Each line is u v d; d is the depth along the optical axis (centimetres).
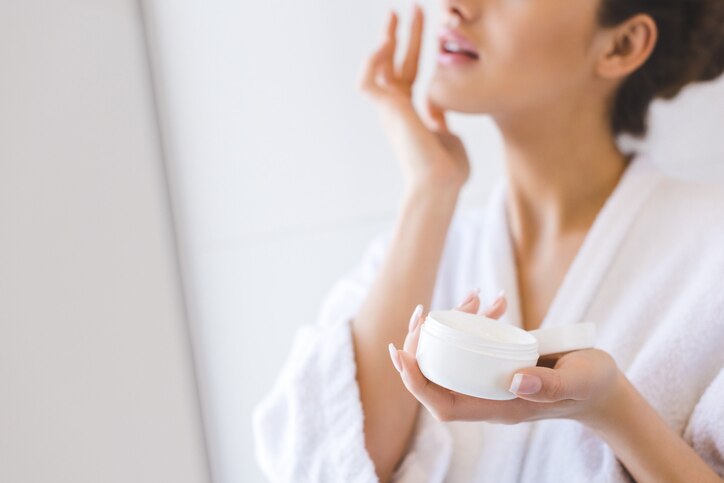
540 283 81
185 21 102
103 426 96
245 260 105
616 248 76
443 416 54
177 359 103
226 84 103
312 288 106
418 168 82
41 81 92
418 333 56
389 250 80
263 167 104
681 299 72
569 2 72
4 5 90
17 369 89
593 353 55
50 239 92
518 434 73
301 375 75
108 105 98
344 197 104
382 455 74
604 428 59
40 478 90
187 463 103
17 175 90
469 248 86
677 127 94
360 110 103
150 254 101
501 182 89
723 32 77
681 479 59
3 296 89
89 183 96
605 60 75
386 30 89
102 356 96
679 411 69
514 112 76
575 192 80
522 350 50
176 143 103
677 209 75
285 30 103
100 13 97
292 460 74
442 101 77
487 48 74
